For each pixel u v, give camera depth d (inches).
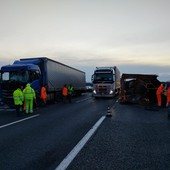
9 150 250.4
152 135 319.6
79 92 1552.7
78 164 204.4
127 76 829.2
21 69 695.1
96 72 1147.3
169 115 493.0
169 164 204.4
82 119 474.0
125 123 421.7
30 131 351.9
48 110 659.4
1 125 410.6
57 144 273.6
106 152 240.1
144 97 800.9
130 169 191.9
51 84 882.1
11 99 688.4
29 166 201.5
